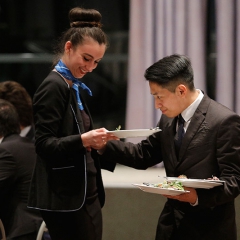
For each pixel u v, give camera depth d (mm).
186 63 7109
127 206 10523
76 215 7051
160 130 7109
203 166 7027
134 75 13539
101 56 7188
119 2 15930
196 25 13234
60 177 6949
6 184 8461
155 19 13383
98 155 7637
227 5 13164
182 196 6844
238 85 13188
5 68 16266
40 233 8227
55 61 7402
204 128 7059
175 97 7059
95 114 16156
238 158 6918
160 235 7402
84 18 7199
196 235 7121
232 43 13195
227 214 7168
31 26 16359
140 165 7824
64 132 6938
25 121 10594
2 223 8336
